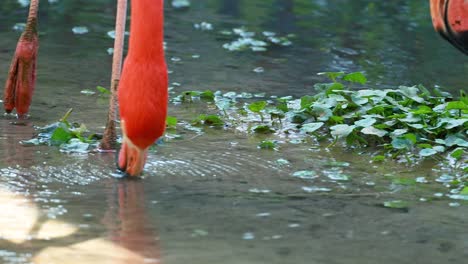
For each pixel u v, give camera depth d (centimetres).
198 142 726
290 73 1016
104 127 755
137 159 565
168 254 479
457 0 636
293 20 1350
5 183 592
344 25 1326
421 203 589
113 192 586
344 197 596
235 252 486
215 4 1454
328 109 762
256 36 1216
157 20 515
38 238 496
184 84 939
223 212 554
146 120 529
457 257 493
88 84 920
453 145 712
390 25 1341
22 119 765
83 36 1162
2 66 962
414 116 738
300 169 661
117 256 473
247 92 916
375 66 1067
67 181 604
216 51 1114
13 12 1289
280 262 474
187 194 589
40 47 1081
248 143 731
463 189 611
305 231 526
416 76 1019
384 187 623
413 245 510
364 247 504
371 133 697
